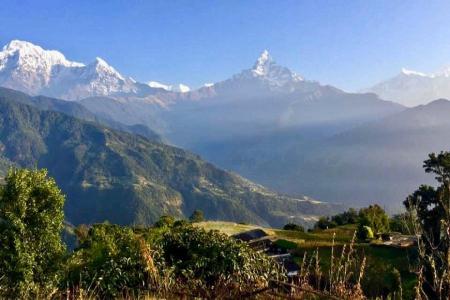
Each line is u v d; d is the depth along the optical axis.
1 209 26.36
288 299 5.92
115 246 15.38
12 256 24.41
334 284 5.77
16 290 10.60
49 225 26.86
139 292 8.56
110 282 10.90
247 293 6.48
